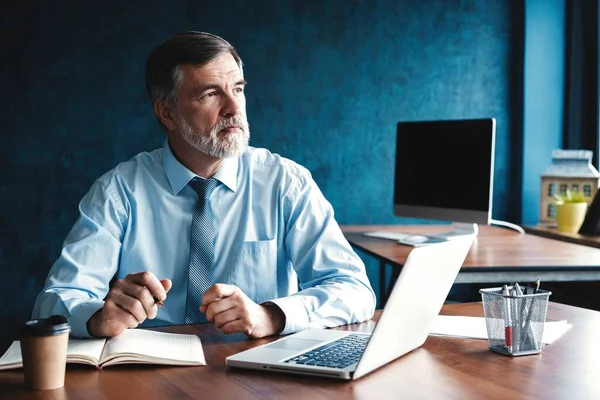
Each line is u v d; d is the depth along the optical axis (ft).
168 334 4.91
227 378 4.01
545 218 13.04
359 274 5.92
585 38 13.43
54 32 12.37
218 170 6.22
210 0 12.81
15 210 12.44
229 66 5.90
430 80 13.67
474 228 11.27
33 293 12.59
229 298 4.86
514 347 4.43
